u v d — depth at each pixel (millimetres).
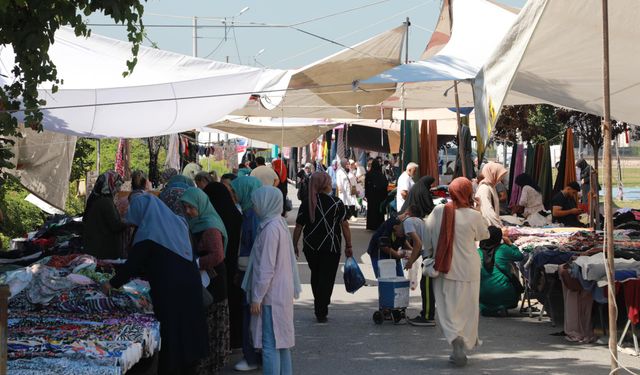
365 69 15297
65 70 11305
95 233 11086
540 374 8867
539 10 7762
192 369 7602
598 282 9812
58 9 8320
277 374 7930
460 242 9141
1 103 8664
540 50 9508
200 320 7500
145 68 11625
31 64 8516
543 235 13828
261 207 7988
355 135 31953
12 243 13117
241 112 19672
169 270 7375
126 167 18281
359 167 32375
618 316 10688
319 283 11586
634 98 11102
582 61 9883
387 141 31688
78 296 8281
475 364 9336
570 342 10508
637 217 15492
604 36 7445
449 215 9133
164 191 9367
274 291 7898
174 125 10742
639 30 8852
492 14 14070
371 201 25016
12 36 8383
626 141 22281
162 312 7355
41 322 7797
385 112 21422
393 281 11422
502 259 12180
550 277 11141
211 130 26594
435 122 21594
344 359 9539
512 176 20172
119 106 10195
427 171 21594
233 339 9742
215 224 8375
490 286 12195
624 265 9820
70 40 11797
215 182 9789
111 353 6672
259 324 7949
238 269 9477
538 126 30453
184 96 10375
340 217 11578
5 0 7262
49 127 10312
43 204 16812
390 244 11906
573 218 16609
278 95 12820
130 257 7359
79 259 9359
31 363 6457
